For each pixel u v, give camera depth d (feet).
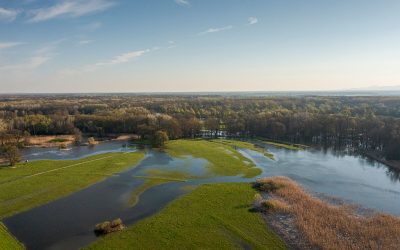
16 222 210.38
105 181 299.17
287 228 197.98
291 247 176.76
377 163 385.70
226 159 390.83
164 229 197.36
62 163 366.02
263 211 222.07
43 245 180.86
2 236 187.42
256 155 422.82
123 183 293.43
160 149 457.68
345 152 455.22
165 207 233.55
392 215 218.79
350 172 339.98
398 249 171.22
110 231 195.62
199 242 182.19
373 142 471.62
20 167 345.31
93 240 186.19
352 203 242.78
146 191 272.31
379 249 170.91
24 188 274.57
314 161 391.45
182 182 298.56
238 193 259.39
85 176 312.09
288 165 367.25
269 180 285.84
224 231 194.90
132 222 210.59
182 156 410.93
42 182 291.38
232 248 176.24
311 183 297.12
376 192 273.75
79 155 423.23
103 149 469.98
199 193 260.21
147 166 358.02
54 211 228.63
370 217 213.87
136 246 178.19
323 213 216.33
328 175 325.62
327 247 173.27
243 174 325.62
